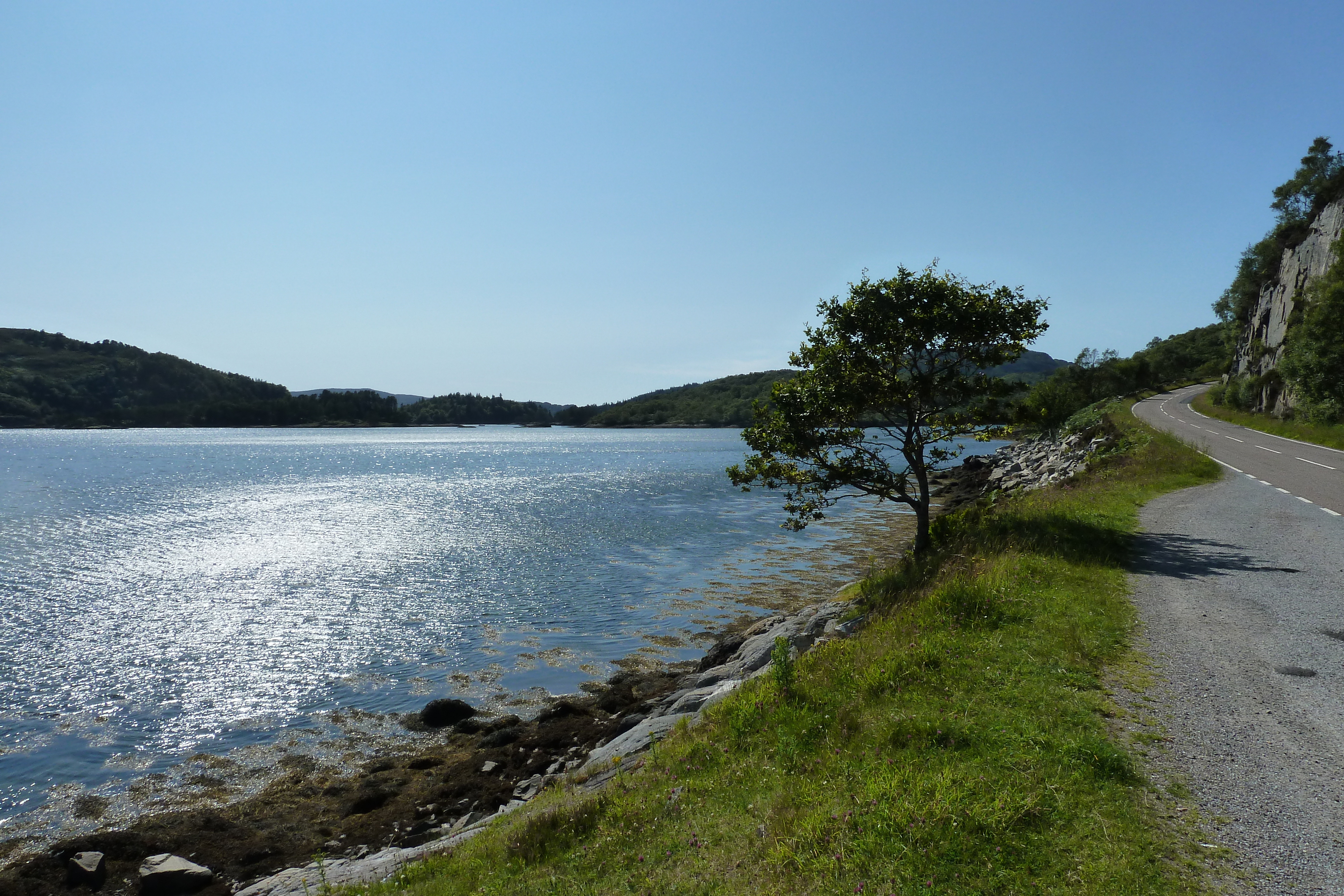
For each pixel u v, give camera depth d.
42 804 12.82
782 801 5.99
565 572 28.78
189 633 21.48
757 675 12.59
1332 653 8.02
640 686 17.28
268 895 9.64
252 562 31.09
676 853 5.86
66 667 18.86
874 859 4.89
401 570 29.39
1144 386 113.69
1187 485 22.34
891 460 72.62
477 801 12.39
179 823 12.20
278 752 14.67
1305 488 21.38
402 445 159.00
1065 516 15.73
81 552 33.31
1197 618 9.31
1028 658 7.76
